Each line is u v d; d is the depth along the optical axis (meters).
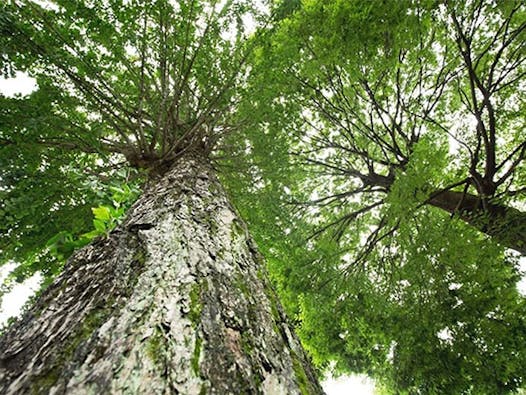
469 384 4.29
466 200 5.03
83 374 0.77
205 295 1.17
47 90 3.72
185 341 0.92
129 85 5.37
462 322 4.35
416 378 4.82
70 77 3.90
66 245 1.85
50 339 0.91
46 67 3.80
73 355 0.82
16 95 3.44
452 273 4.51
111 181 2.92
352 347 6.33
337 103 6.60
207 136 5.31
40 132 3.49
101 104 4.36
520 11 5.00
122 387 0.74
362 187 7.71
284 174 5.97
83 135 3.90
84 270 1.35
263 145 5.33
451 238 4.06
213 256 1.51
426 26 4.47
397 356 5.22
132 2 3.94
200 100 5.61
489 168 4.59
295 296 7.17
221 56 5.22
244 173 5.49
